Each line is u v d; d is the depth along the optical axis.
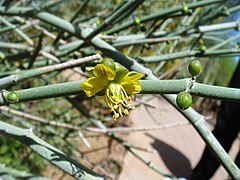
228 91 0.07
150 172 0.31
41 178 0.13
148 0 0.21
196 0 0.17
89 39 0.12
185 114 0.09
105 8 0.22
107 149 0.30
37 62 0.16
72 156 0.23
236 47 0.13
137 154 0.15
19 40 0.23
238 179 0.09
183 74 0.24
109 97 0.07
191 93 0.07
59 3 0.22
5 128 0.09
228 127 0.25
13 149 0.26
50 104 0.26
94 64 0.09
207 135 0.09
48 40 0.23
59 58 0.15
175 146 0.37
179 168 0.34
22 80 0.09
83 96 0.16
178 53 0.13
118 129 0.17
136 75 0.07
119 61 0.11
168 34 0.16
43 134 0.21
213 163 0.27
